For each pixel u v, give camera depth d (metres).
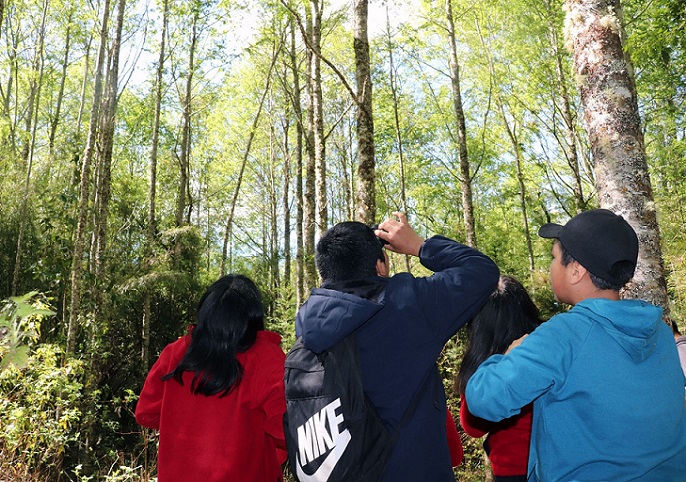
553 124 18.05
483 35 17.61
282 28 17.19
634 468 1.44
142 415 2.18
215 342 2.03
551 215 19.02
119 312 13.56
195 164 26.73
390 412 1.60
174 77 17.97
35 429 5.58
